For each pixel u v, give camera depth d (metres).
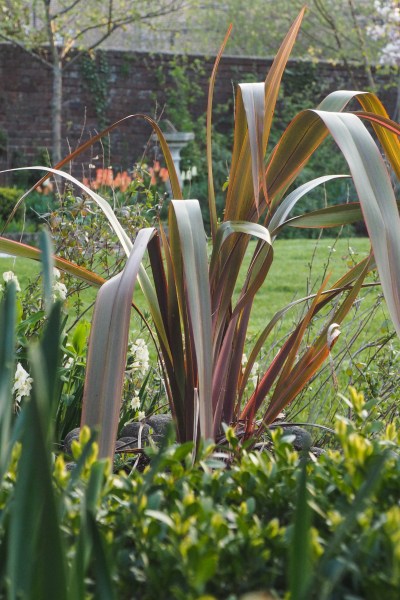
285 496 1.36
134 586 1.16
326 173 14.78
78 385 3.07
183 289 2.19
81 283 3.48
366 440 1.42
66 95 15.59
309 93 16.42
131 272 1.91
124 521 1.25
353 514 1.01
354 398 1.58
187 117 15.75
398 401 3.13
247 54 20.06
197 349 1.79
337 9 17.97
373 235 1.71
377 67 15.59
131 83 15.78
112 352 1.81
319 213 2.28
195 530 1.14
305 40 19.48
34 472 1.01
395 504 1.31
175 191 2.29
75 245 3.49
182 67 16.20
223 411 2.34
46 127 15.37
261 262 2.34
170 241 2.19
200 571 1.03
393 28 15.58
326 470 1.44
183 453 1.36
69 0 15.21
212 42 20.44
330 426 3.17
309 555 0.99
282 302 7.25
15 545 0.99
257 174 1.88
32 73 15.23
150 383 3.53
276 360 2.34
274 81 2.26
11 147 15.21
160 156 15.14
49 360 1.07
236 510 1.31
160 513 1.17
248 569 1.14
